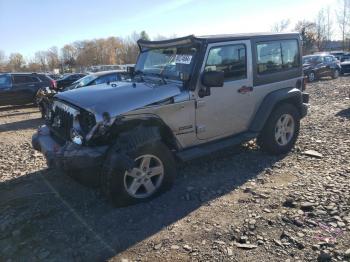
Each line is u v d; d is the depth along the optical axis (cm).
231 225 394
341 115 942
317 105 1164
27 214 446
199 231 387
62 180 556
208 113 524
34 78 1692
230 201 454
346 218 392
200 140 530
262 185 499
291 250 345
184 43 524
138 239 380
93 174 433
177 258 344
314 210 414
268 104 589
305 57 2403
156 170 464
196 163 595
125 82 550
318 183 491
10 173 623
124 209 446
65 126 486
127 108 442
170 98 478
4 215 450
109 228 405
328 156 603
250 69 570
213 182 518
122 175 432
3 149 823
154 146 453
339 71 2472
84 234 395
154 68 564
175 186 507
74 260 352
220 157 621
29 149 801
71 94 502
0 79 1633
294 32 651
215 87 518
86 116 445
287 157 613
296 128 642
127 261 344
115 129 438
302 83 671
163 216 425
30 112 1580
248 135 573
